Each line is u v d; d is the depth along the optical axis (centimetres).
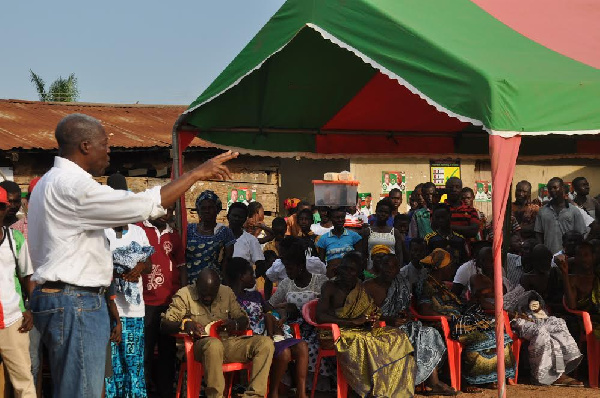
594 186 1906
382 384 686
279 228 1068
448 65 567
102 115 1603
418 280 799
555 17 734
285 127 890
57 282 416
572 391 752
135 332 662
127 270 639
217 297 695
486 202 1836
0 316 592
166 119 1650
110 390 648
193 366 666
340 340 709
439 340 751
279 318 748
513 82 552
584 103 581
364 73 834
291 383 736
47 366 686
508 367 773
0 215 589
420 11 636
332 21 616
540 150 1101
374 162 1698
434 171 1772
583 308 802
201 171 418
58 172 425
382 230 942
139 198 408
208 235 760
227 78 699
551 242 1047
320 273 835
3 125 1366
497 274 581
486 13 696
